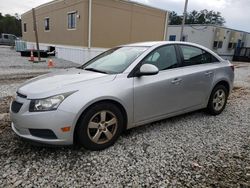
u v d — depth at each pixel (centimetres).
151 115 352
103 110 299
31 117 269
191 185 240
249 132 389
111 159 286
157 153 305
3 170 256
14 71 1020
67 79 312
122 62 355
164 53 377
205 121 434
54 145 276
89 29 1450
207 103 445
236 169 272
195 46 428
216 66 448
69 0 1576
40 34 2225
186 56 407
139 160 286
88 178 248
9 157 282
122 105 313
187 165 278
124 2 1594
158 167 272
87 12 1424
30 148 305
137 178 250
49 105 269
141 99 331
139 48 381
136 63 340
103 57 413
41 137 274
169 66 377
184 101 393
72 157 288
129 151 307
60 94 274
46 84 299
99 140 306
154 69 321
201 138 357
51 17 1922
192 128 396
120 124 320
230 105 560
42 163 272
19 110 280
